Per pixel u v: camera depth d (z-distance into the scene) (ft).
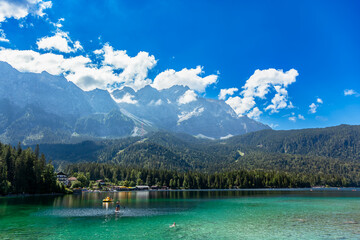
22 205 350.23
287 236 179.01
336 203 392.27
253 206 360.07
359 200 445.37
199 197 543.80
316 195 585.63
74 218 252.42
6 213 279.49
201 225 219.00
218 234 185.68
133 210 318.24
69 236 179.01
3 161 506.48
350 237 175.63
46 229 200.54
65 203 388.37
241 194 644.27
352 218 250.16
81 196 562.25
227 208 338.34
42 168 580.71
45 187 566.36
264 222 231.71
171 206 365.81
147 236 179.83
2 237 175.32
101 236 179.52
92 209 322.34
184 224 223.51
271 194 634.02
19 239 170.30
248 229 202.08
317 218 250.78
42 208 323.57
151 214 283.59
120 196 583.58
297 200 451.94
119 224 223.10
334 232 189.88
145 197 551.18
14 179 506.89
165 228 206.90
